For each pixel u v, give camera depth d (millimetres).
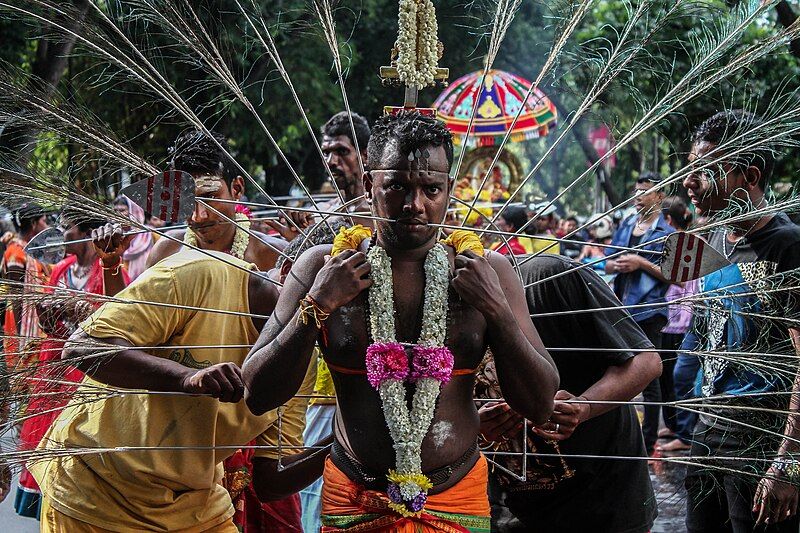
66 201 3176
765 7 3330
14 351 3201
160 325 3287
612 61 3381
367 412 2854
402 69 3092
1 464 3148
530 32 8125
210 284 3330
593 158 10703
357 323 2840
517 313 2936
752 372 3549
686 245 3008
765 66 4777
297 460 3609
